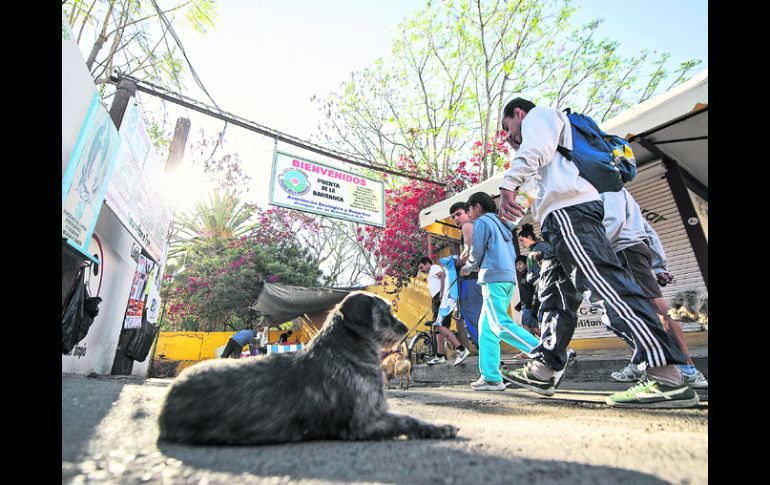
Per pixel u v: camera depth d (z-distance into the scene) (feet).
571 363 17.31
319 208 32.32
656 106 16.03
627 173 9.45
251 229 72.18
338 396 5.93
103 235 18.80
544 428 6.25
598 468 3.93
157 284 28.58
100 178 14.90
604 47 42.50
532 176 9.31
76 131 12.42
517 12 41.37
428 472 3.97
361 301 6.79
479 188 24.34
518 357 22.53
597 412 7.85
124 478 3.84
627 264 12.48
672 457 4.25
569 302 10.10
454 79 45.21
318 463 4.41
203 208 70.33
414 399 11.08
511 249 13.75
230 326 61.26
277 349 40.11
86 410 6.70
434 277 26.89
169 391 5.66
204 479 3.83
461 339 28.19
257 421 5.47
